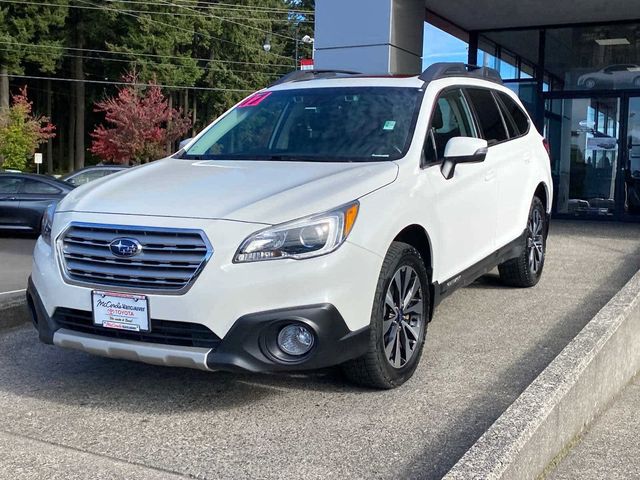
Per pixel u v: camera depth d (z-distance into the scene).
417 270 4.57
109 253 3.97
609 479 3.59
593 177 13.47
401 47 10.97
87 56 52.84
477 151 4.96
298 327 3.85
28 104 41.38
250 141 5.38
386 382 4.33
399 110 5.19
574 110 13.55
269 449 3.68
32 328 6.00
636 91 12.98
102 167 17.28
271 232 3.83
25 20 45.53
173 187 4.33
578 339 4.51
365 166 4.61
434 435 3.82
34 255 4.43
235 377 4.71
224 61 60.03
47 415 4.12
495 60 14.00
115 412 4.16
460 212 5.25
